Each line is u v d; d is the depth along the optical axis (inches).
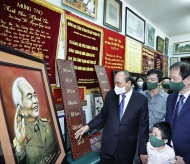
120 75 59.9
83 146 66.8
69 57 82.4
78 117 68.6
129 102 61.9
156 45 192.5
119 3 121.3
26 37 63.4
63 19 78.5
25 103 35.1
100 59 104.7
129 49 136.4
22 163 30.0
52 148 42.8
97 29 100.4
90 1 94.0
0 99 27.4
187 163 48.1
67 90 68.1
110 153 60.7
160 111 73.7
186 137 50.8
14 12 59.1
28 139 33.6
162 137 54.1
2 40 56.1
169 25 185.9
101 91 92.0
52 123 46.3
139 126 62.4
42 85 45.1
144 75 154.4
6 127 27.4
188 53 215.5
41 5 68.1
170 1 130.0
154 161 55.7
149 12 152.1
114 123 61.6
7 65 31.4
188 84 51.3
